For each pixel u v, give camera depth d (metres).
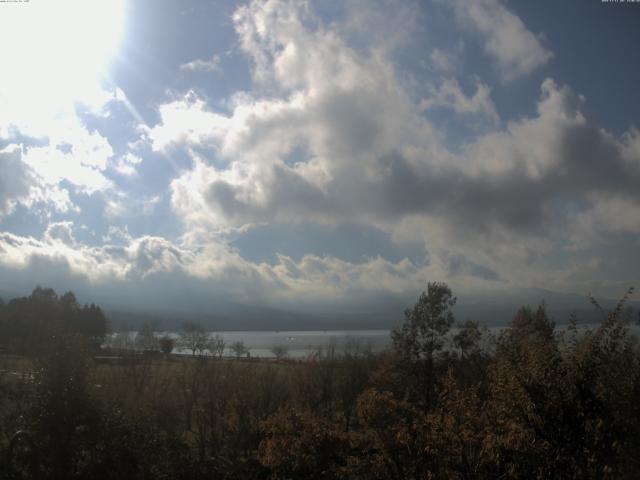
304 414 16.30
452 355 21.31
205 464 19.25
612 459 7.84
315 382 32.09
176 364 36.28
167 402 24.42
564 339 9.19
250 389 26.98
